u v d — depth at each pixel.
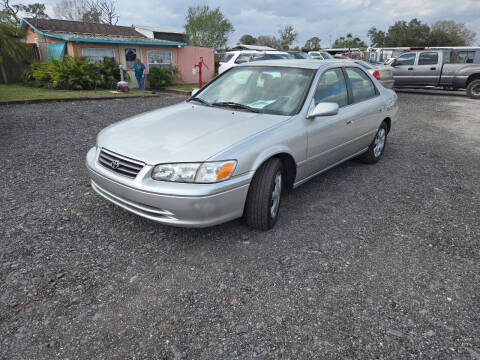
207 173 2.68
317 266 2.76
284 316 2.24
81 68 14.67
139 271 2.65
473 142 6.93
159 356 1.93
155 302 2.34
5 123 7.56
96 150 3.33
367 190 4.36
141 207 2.84
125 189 2.84
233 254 2.90
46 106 10.07
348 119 4.18
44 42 17.67
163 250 2.93
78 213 3.52
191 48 19.92
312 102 3.64
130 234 3.15
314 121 3.62
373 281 2.60
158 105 10.80
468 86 14.07
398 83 15.75
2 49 16.06
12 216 3.42
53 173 4.62
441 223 3.54
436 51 14.70
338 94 4.16
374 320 2.22
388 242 3.15
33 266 2.66
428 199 4.13
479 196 4.25
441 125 8.59
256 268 2.72
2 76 16.95
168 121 3.41
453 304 2.38
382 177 4.85
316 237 3.20
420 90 18.16
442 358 1.95
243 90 3.96
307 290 2.48
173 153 2.78
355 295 2.45
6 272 2.58
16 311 2.22
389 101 5.28
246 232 3.24
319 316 2.25
